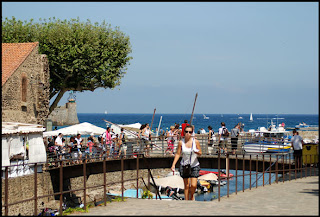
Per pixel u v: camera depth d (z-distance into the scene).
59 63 44.81
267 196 14.33
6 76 31.86
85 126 39.66
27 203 28.53
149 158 32.66
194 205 12.32
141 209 11.77
